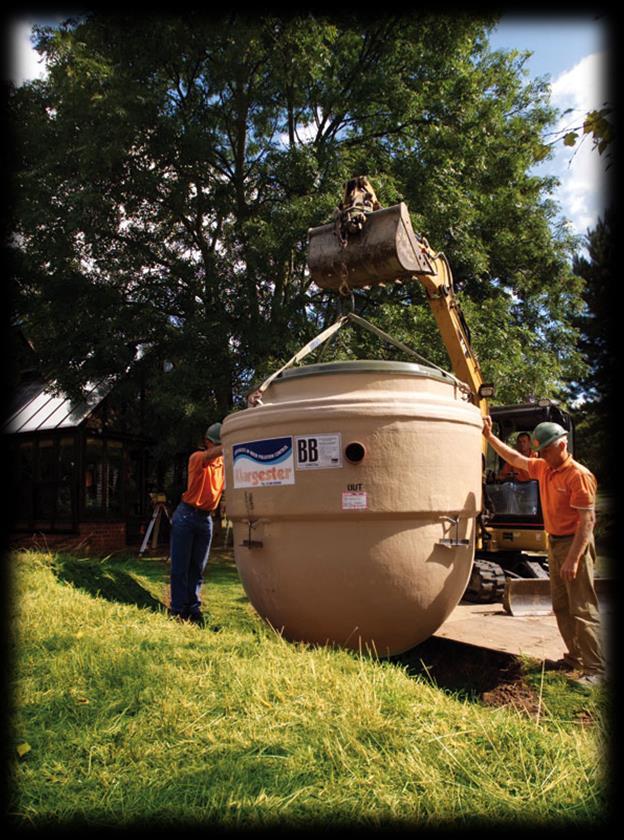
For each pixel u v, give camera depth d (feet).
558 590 16.29
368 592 14.29
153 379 42.42
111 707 9.70
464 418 15.11
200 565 21.56
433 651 18.40
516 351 41.16
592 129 12.74
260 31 41.39
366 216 17.65
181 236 46.60
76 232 42.73
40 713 9.53
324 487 14.08
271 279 43.16
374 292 44.14
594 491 15.84
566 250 51.34
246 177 47.37
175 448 45.32
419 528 14.35
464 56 48.19
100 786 7.80
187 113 43.34
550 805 7.80
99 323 43.50
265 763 8.24
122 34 42.96
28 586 17.58
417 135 46.16
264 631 15.64
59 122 42.88
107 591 21.18
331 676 11.28
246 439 15.30
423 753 8.66
